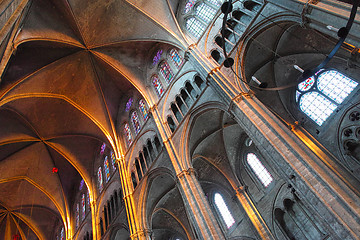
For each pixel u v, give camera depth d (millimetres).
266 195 17234
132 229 18438
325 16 10461
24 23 18797
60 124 27328
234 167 19656
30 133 26703
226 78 14930
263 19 14047
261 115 12055
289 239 15289
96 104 26531
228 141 19766
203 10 20281
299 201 15039
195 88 17859
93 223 24359
